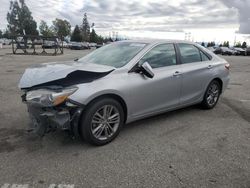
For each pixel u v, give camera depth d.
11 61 19.02
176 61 5.15
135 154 3.81
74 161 3.58
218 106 6.42
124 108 4.32
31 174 3.25
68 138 4.29
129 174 3.29
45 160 3.60
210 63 5.87
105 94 3.96
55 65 4.30
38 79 3.76
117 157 3.71
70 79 3.83
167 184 3.09
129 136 4.45
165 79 4.76
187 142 4.26
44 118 3.71
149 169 3.41
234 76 12.57
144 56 4.59
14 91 7.82
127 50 4.80
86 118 3.82
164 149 3.99
